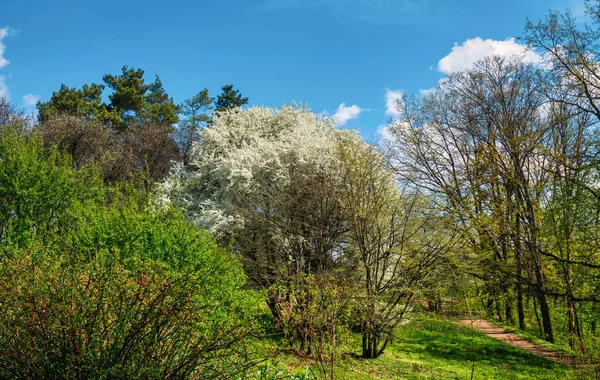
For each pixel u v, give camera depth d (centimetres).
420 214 1556
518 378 1372
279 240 1664
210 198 1989
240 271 1084
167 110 4428
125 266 691
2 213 1205
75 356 380
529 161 2188
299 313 908
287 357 830
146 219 999
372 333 1405
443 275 1485
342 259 1580
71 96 3975
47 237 929
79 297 412
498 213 1977
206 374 441
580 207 1484
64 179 1346
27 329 388
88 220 1045
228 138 2209
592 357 1184
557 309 2062
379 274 1561
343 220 1612
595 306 1564
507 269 1961
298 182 1728
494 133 2167
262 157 1911
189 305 448
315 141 1941
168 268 710
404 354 1623
